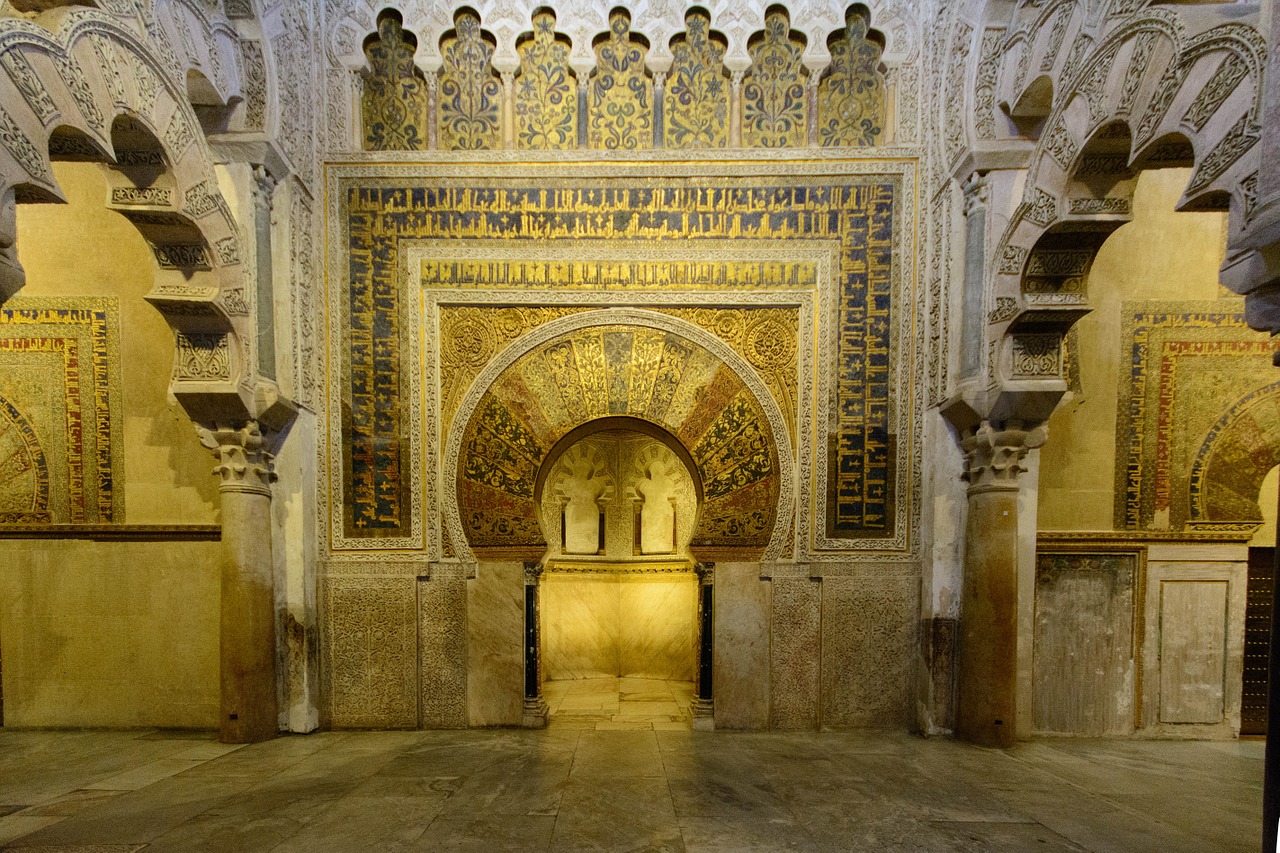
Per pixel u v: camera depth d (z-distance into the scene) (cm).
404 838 295
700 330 503
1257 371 505
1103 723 504
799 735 475
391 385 498
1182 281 509
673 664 708
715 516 499
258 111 425
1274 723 218
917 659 488
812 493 497
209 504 510
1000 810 330
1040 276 393
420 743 450
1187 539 509
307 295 479
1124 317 511
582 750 433
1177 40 263
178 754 424
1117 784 373
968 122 422
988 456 440
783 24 508
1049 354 412
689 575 712
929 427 483
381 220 499
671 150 499
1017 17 390
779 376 502
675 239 503
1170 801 346
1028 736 476
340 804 334
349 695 488
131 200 363
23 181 258
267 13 426
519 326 505
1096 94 317
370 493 495
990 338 419
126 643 507
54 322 505
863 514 496
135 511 509
